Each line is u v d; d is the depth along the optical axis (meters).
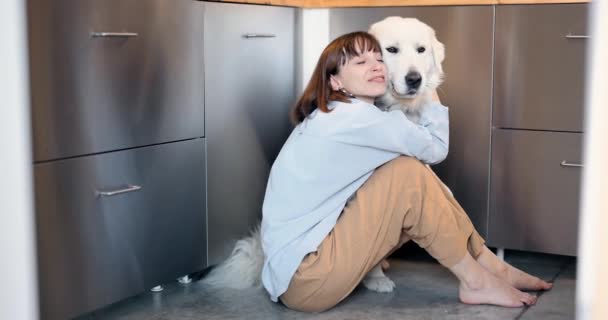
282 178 1.94
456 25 2.23
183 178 2.00
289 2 2.33
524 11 2.15
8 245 0.96
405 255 2.45
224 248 2.18
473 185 2.30
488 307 1.94
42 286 1.61
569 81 2.13
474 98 2.25
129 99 1.79
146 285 1.91
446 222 1.87
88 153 1.70
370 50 1.91
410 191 1.83
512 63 2.19
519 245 2.28
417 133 1.87
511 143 2.23
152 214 1.90
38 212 1.58
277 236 1.92
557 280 2.19
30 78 1.53
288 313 1.93
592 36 0.74
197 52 2.00
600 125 0.75
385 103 2.06
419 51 2.05
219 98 2.10
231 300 2.03
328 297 1.87
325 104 1.92
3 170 0.95
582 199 0.77
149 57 1.84
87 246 1.72
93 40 1.68
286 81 2.37
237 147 2.19
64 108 1.62
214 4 2.05
